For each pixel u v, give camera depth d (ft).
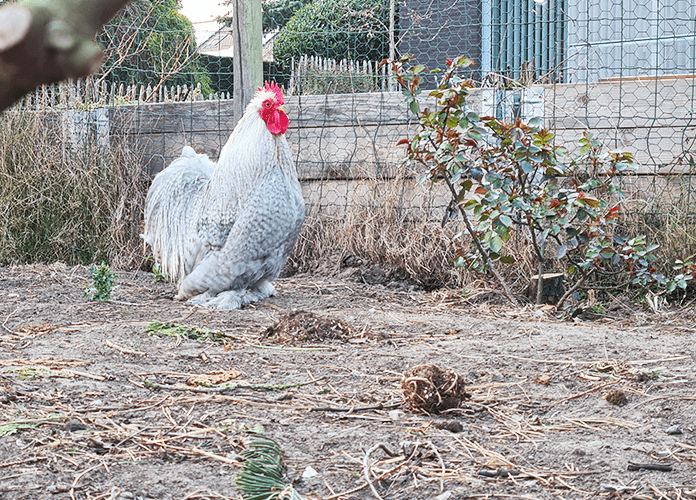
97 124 24.99
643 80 21.01
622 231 20.29
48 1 1.20
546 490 7.29
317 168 23.36
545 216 17.03
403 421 9.47
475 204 18.06
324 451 8.29
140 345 13.41
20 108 24.90
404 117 22.66
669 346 13.78
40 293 18.74
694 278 18.31
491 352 13.28
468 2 37.70
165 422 9.23
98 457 7.93
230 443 8.43
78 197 24.18
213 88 57.82
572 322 16.94
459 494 7.14
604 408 10.12
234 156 17.38
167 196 19.11
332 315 16.69
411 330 15.34
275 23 63.26
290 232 17.61
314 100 23.30
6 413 9.27
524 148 16.92
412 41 39.81
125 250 23.90
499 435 9.00
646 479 7.51
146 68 39.63
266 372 11.89
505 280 20.26
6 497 6.79
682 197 20.08
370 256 22.12
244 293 17.89
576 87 21.25
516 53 36.73
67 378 11.07
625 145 20.90
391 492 7.24
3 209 23.93
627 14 30.17
